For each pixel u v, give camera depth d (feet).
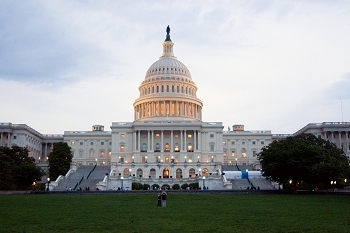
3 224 101.76
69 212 131.13
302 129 554.46
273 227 96.43
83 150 557.33
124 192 272.92
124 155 499.10
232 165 454.40
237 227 96.53
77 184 355.15
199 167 425.69
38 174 325.42
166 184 367.66
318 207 150.82
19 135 506.48
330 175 266.98
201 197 214.48
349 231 90.74
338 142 516.73
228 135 558.15
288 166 272.31
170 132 500.74
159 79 568.41
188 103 556.92
